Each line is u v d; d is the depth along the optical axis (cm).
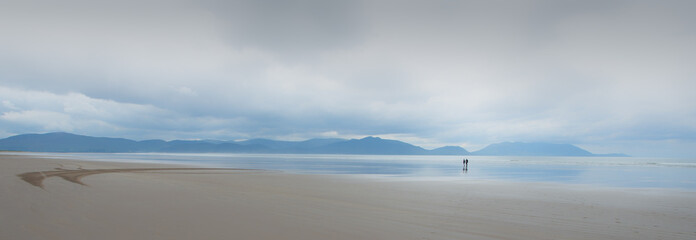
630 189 2095
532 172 4466
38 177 1811
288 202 1166
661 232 905
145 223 730
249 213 907
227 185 1759
